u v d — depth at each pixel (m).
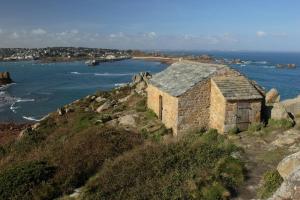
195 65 28.69
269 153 18.45
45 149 25.50
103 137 23.39
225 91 23.70
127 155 19.64
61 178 17.95
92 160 19.84
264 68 154.50
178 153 18.39
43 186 17.12
